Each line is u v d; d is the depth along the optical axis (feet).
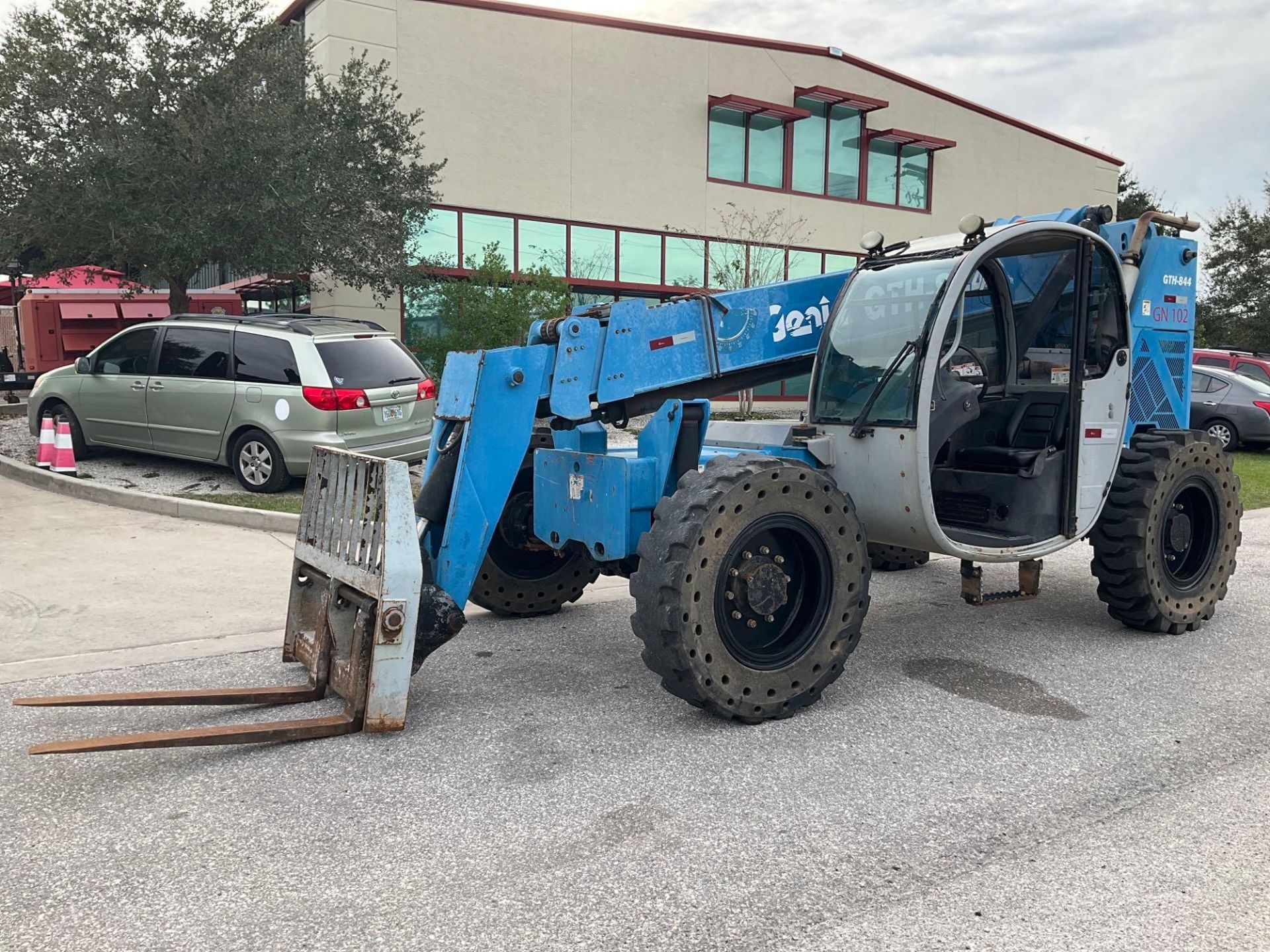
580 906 8.61
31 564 22.08
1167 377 18.75
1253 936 8.18
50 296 55.98
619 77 66.54
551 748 12.30
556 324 15.01
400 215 49.67
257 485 30.48
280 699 13.52
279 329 30.68
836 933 8.18
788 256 72.08
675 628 12.35
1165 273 18.45
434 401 32.91
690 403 14.67
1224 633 17.99
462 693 14.44
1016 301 17.69
